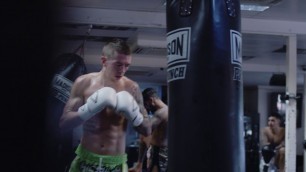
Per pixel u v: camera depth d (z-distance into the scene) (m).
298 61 9.20
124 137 2.55
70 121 2.33
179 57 1.58
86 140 2.47
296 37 6.29
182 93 1.56
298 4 5.29
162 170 4.63
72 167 2.51
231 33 1.56
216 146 1.50
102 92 2.29
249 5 5.34
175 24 1.61
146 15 5.67
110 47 2.42
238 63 1.58
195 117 1.52
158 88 13.48
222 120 1.51
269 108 12.84
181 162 1.54
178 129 1.56
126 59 2.43
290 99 6.10
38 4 0.98
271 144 7.65
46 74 0.99
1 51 0.95
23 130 0.97
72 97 2.45
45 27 0.99
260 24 6.07
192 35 1.55
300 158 11.95
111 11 5.58
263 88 12.88
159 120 4.56
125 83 2.54
